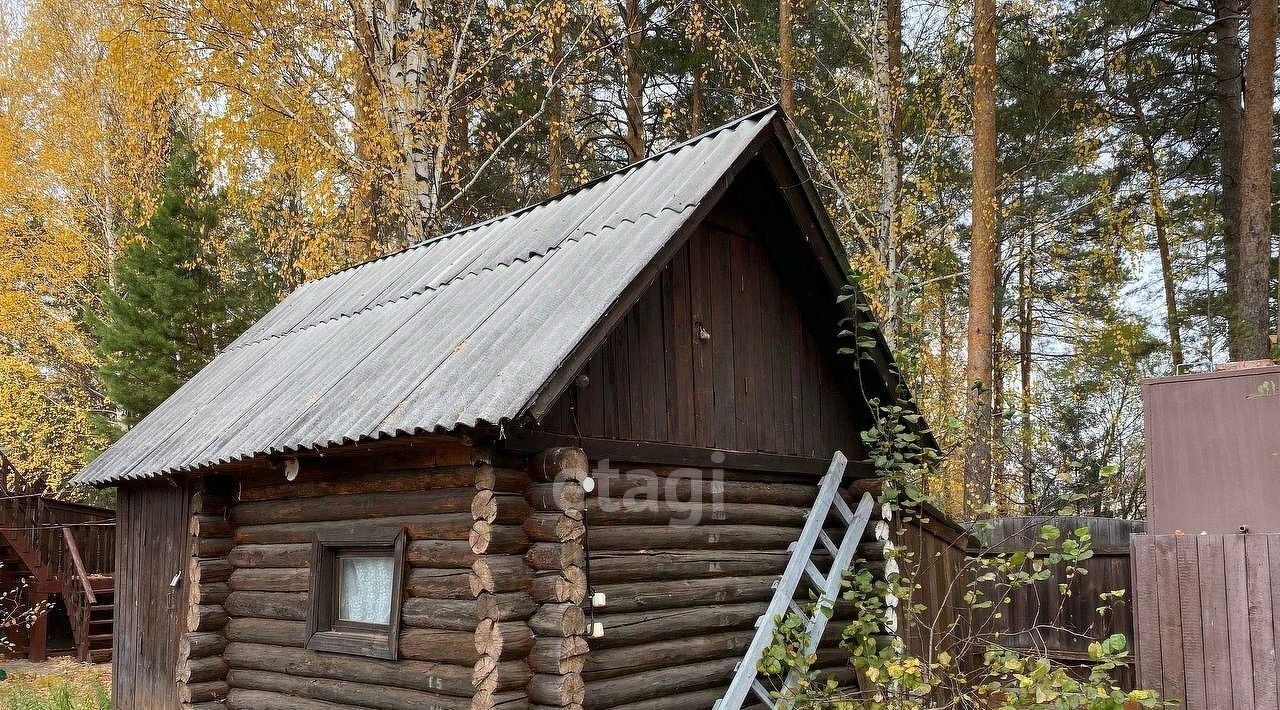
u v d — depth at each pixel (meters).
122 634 9.30
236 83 13.08
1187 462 7.15
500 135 17.19
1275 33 12.70
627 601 5.70
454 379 5.37
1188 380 7.21
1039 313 21.33
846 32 17.33
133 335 15.86
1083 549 5.86
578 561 5.23
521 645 5.14
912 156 17.61
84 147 20.12
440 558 5.54
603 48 14.58
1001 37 16.20
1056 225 17.53
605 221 6.65
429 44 13.09
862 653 6.23
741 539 6.81
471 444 5.03
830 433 8.06
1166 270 19.20
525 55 14.01
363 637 5.95
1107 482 13.91
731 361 7.02
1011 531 9.24
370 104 13.49
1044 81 16.44
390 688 5.75
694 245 6.83
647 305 6.32
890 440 7.62
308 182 12.98
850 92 16.64
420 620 5.57
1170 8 16.41
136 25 13.89
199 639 7.10
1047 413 17.69
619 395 5.97
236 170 13.70
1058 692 5.24
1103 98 17.27
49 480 19.59
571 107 14.98
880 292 12.90
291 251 16.88
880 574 8.02
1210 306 18.97
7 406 19.50
